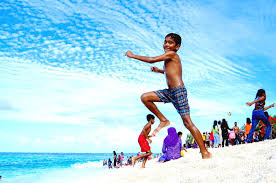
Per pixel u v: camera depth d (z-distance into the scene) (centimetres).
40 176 1758
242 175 332
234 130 1462
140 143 758
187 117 461
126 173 560
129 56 437
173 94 447
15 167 4106
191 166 480
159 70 500
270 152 500
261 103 798
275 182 263
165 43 456
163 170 516
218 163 450
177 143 902
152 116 751
